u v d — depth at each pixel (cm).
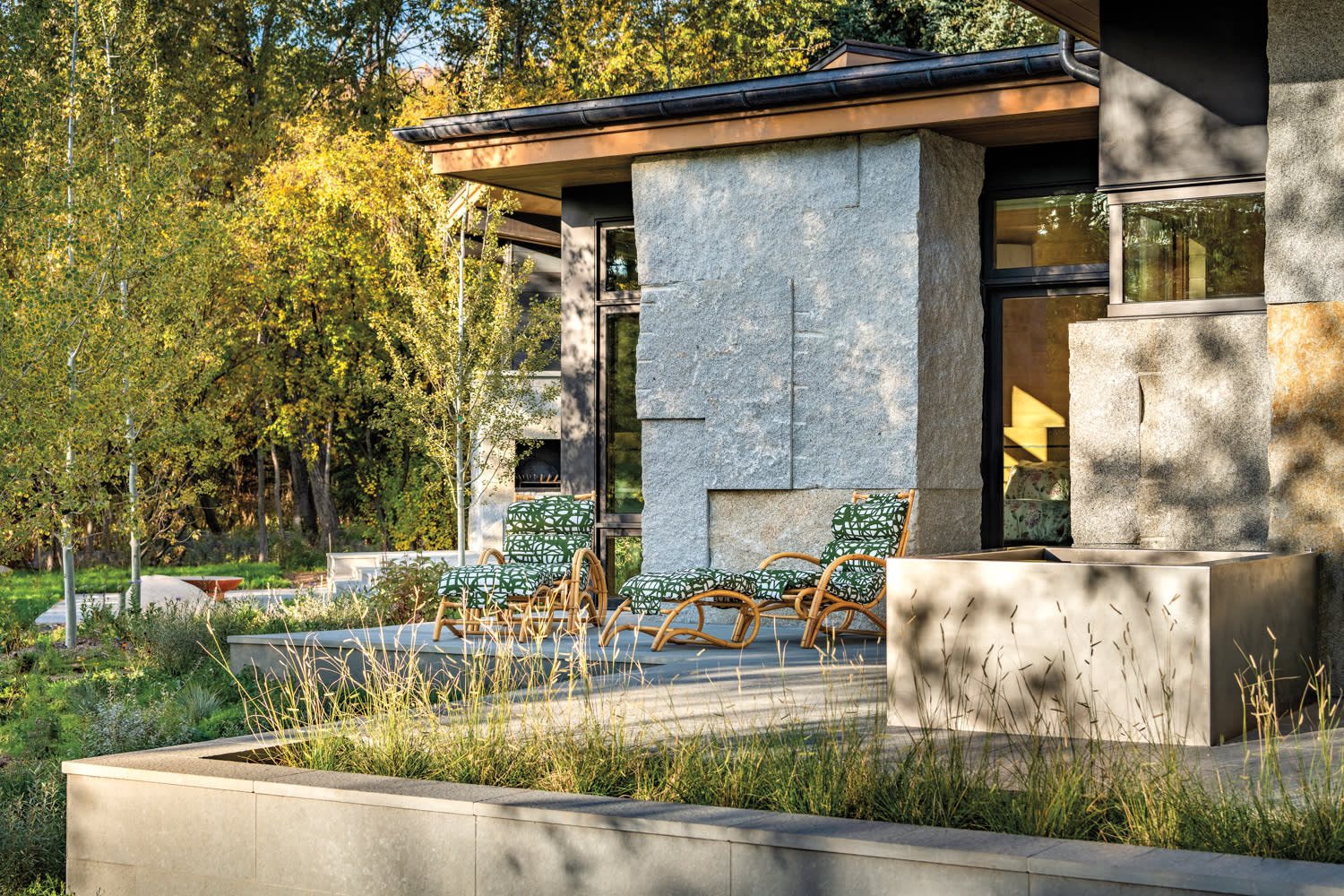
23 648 1338
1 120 1323
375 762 478
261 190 2391
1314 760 443
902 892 334
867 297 927
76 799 473
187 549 2652
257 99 2833
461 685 752
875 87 885
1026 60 834
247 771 457
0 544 1341
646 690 620
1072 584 503
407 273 1897
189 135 2447
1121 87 703
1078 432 713
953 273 949
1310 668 576
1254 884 294
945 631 528
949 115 880
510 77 2614
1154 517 689
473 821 399
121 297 1417
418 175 2216
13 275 1393
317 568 2559
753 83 923
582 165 1038
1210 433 676
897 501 868
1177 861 312
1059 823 364
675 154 998
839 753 435
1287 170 602
